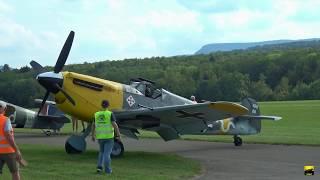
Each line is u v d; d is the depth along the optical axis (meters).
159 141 20.14
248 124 18.64
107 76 87.94
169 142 19.53
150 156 13.96
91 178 9.56
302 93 95.12
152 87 15.24
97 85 13.97
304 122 33.16
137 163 12.29
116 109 14.18
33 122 23.55
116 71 92.19
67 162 11.98
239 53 143.62
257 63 113.62
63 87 13.63
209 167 11.84
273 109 49.62
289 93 97.00
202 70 106.31
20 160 7.89
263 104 64.25
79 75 13.84
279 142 18.81
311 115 40.16
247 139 20.36
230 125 17.95
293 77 108.06
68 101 13.73
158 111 13.62
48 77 13.46
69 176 9.74
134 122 14.41
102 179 9.48
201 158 13.87
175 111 13.68
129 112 13.81
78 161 12.29
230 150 16.30
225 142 19.44
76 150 14.07
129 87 14.68
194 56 134.88
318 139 20.06
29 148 15.78
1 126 7.76
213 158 13.86
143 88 15.05
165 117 14.20
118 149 13.51
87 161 12.33
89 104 13.84
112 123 10.31
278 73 111.00
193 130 15.05
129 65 102.25
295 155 14.56
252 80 111.81
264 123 32.59
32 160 12.27
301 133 23.80
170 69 105.75
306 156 14.29
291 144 18.22
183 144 18.66
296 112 44.22
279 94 96.69
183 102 16.06
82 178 9.55
